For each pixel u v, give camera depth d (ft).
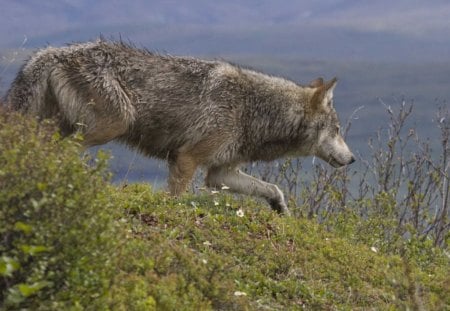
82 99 65.16
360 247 58.90
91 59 65.87
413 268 55.93
